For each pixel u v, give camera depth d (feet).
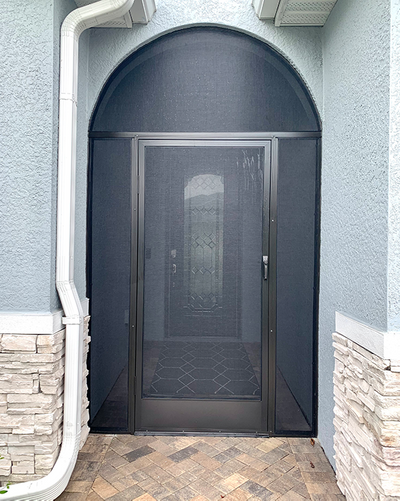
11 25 6.53
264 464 7.59
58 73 6.81
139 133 8.77
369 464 5.51
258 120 8.70
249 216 8.78
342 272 7.03
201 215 8.83
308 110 8.68
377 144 5.55
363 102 6.08
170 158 8.80
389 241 5.17
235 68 8.73
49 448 6.55
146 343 8.86
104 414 8.82
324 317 8.16
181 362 8.87
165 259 8.86
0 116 6.56
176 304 8.86
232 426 8.79
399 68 5.14
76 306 6.95
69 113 6.83
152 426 8.82
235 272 8.82
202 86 8.73
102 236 8.84
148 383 8.87
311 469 7.43
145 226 8.86
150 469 7.38
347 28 6.81
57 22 6.70
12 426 6.48
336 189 7.46
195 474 7.23
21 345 6.45
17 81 6.55
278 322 8.75
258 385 8.79
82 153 8.39
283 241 8.73
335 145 7.54
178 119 8.76
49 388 6.51
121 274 8.85
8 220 6.61
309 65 8.41
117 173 8.80
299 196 8.70
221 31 8.68
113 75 8.79
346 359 6.52
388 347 5.08
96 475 7.18
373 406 5.34
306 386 8.73
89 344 8.80
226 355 8.82
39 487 6.20
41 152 6.59
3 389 6.48
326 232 8.11
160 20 8.48
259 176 8.75
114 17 7.04
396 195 5.17
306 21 8.14
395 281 5.17
